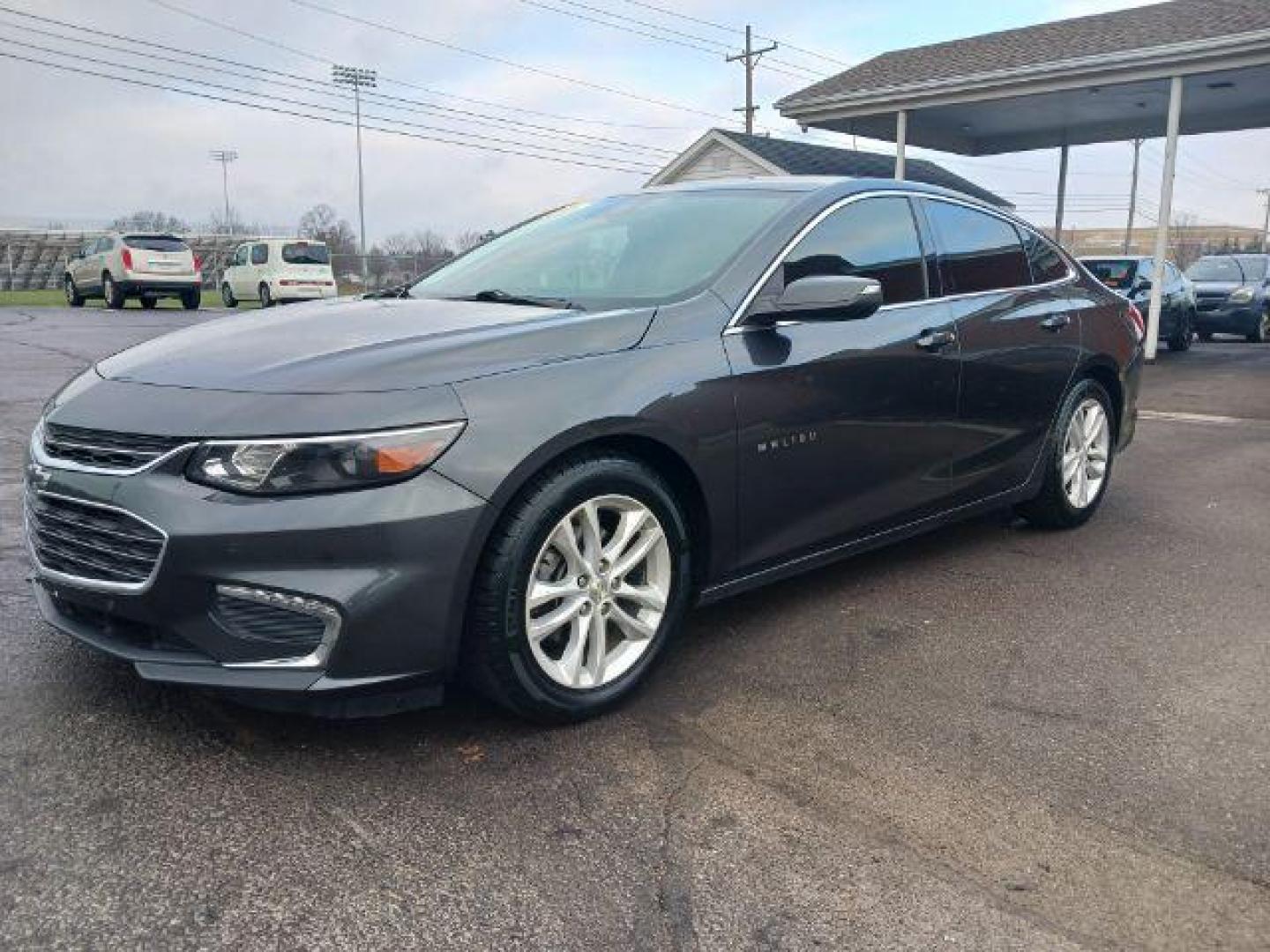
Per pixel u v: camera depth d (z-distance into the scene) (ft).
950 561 15.08
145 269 74.49
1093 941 6.90
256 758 8.93
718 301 10.94
